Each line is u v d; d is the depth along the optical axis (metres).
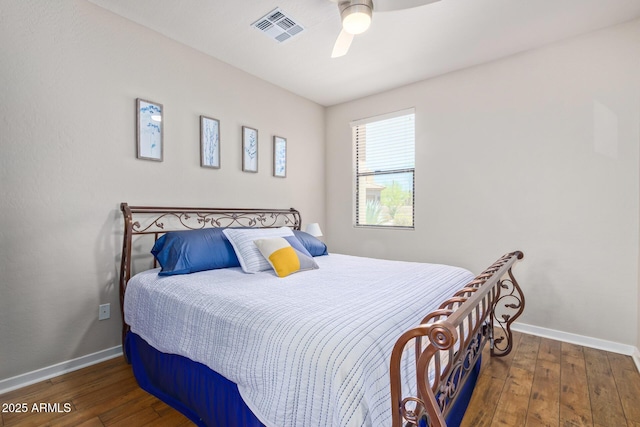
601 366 2.13
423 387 0.90
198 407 1.52
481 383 1.92
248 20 2.31
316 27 2.40
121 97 2.28
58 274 2.01
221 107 2.95
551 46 2.62
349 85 3.48
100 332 2.20
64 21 2.01
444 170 3.21
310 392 1.02
